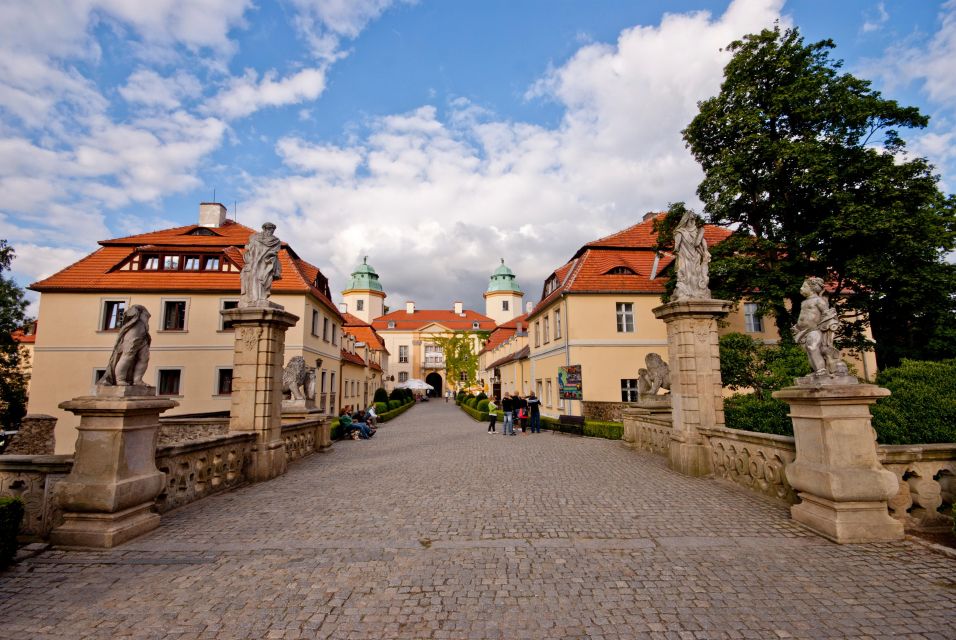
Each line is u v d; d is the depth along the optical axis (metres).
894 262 12.79
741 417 8.86
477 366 60.44
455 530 5.10
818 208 13.52
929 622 3.09
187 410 21.75
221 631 3.01
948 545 4.46
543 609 3.28
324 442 12.36
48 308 22.05
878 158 12.95
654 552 4.36
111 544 4.50
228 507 6.16
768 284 14.05
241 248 24.20
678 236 8.95
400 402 39.72
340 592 3.56
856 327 14.48
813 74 13.58
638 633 2.96
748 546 4.48
